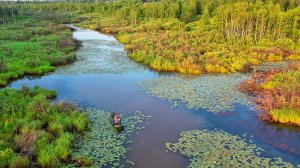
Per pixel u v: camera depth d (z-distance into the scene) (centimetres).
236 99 3500
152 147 2400
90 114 3020
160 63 4881
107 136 2570
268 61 5522
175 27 8506
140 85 4034
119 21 10725
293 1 9662
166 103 3369
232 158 2242
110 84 4078
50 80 4262
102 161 2186
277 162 2194
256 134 2642
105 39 7906
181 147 2400
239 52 5741
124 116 3003
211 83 4125
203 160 2217
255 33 6875
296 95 3228
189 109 3200
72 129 2656
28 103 3025
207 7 10300
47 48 6078
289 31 6931
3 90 3466
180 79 4319
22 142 2202
